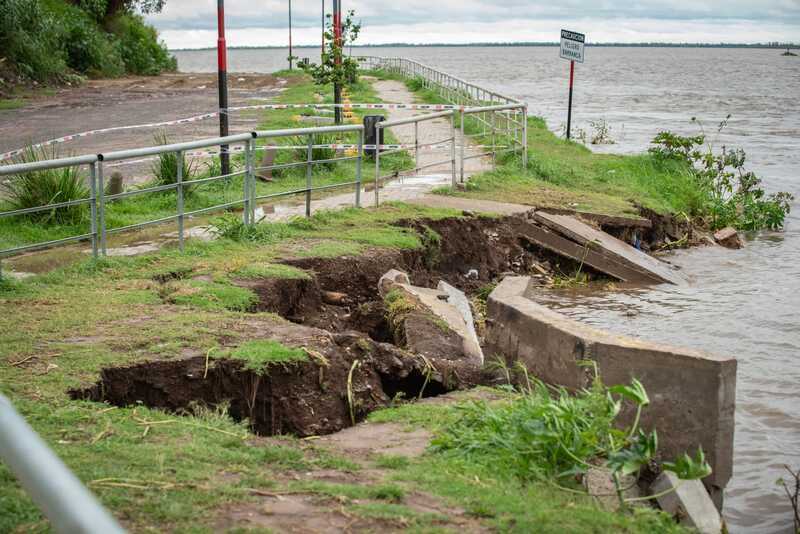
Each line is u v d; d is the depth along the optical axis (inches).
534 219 569.0
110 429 209.6
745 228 742.5
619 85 3791.8
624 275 549.0
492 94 890.7
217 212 540.4
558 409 208.2
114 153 374.9
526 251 557.6
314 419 263.7
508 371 299.6
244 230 446.3
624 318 463.5
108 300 328.5
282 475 189.6
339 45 863.1
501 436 209.9
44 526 147.3
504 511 170.6
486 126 946.7
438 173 709.3
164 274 371.6
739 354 401.7
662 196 733.3
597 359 256.5
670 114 2012.8
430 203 570.3
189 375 259.8
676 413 243.9
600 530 167.8
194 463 189.2
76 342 277.4
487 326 317.4
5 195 541.6
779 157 1222.3
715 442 239.5
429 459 205.8
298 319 373.7
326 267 411.8
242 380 261.4
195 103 1453.0
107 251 424.5
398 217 510.9
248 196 450.3
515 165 732.7
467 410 231.1
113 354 264.2
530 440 204.4
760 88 3673.7
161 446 200.1
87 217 489.1
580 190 693.3
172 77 2357.3
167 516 157.2
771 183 994.1
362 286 418.9
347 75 874.8
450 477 190.7
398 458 203.9
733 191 907.4
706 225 733.3
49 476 59.1
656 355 246.2
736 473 281.4
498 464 200.7
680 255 632.4
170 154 581.3
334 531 155.5
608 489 204.1
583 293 518.3
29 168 336.2
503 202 601.9
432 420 240.2
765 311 475.5
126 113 1272.1
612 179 745.6
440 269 507.8
